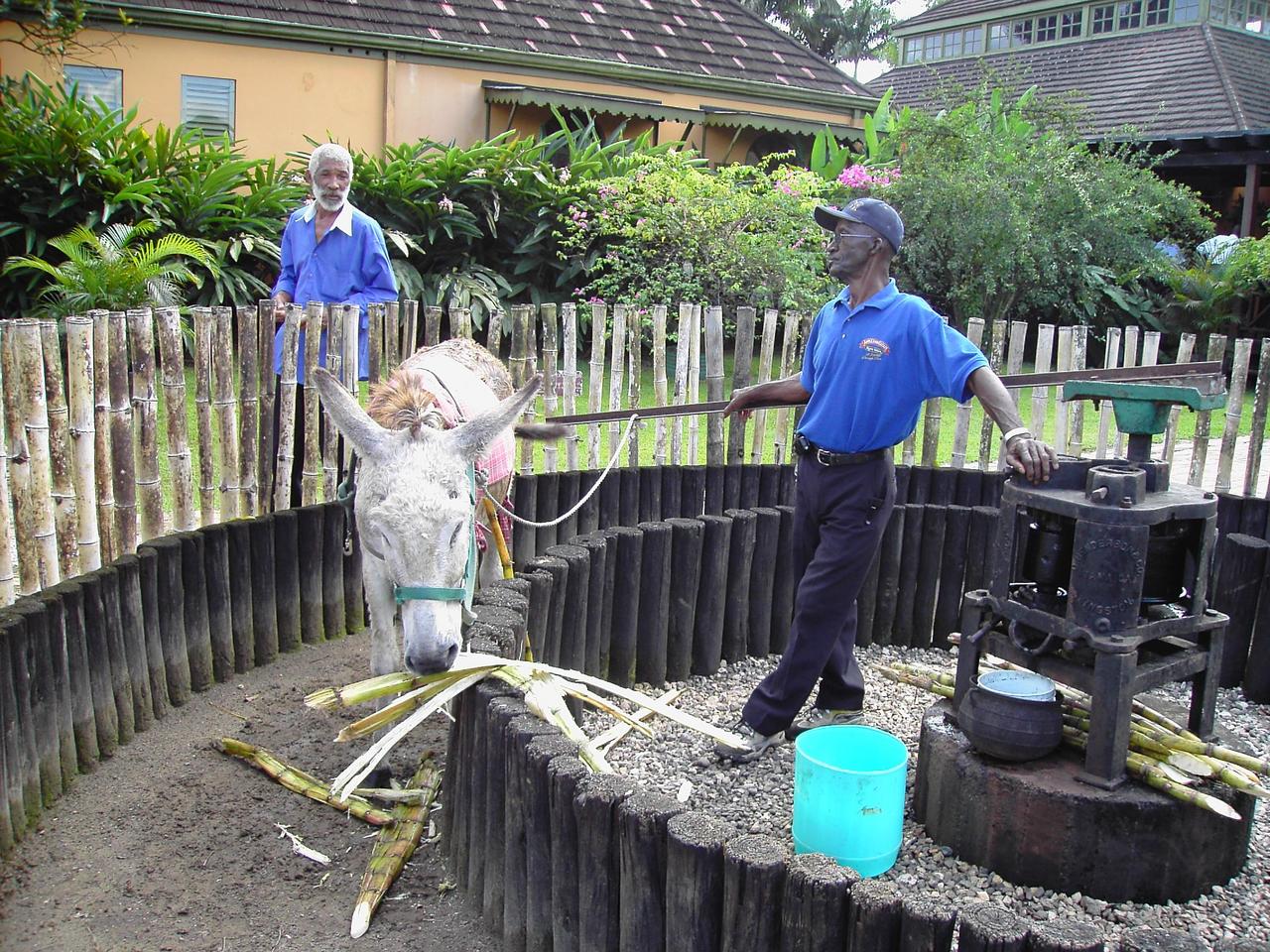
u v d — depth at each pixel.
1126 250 13.45
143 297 9.08
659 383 6.76
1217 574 5.78
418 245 11.55
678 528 5.26
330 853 3.76
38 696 3.88
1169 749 3.51
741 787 4.19
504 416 3.56
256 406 5.68
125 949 3.20
